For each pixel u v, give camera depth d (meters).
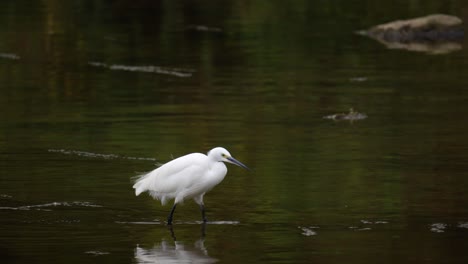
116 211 12.00
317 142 16.16
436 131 17.09
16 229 11.15
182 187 11.42
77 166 14.31
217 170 11.50
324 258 10.12
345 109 19.28
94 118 18.22
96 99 20.31
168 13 35.28
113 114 18.64
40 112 18.86
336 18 34.31
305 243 10.67
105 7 36.56
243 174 13.93
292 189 13.06
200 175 11.41
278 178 13.67
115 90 21.45
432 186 13.20
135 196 12.70
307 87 21.91
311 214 11.88
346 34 30.94
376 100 20.28
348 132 17.00
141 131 17.02
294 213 11.92
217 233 11.11
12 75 23.34
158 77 23.22
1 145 15.78
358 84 22.30
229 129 17.22
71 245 10.58
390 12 35.47
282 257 10.17
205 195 12.82
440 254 10.23
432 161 14.73
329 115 18.66
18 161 14.62
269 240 10.79
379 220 11.59
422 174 13.90
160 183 11.57
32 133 16.83
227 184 13.38
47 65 24.83
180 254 10.26
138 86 21.97
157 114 18.64
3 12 34.44
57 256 10.17
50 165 14.38
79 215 11.78
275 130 17.16
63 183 13.30
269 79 23.00
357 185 13.27
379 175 13.83
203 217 11.61
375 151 15.43
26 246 10.52
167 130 17.11
